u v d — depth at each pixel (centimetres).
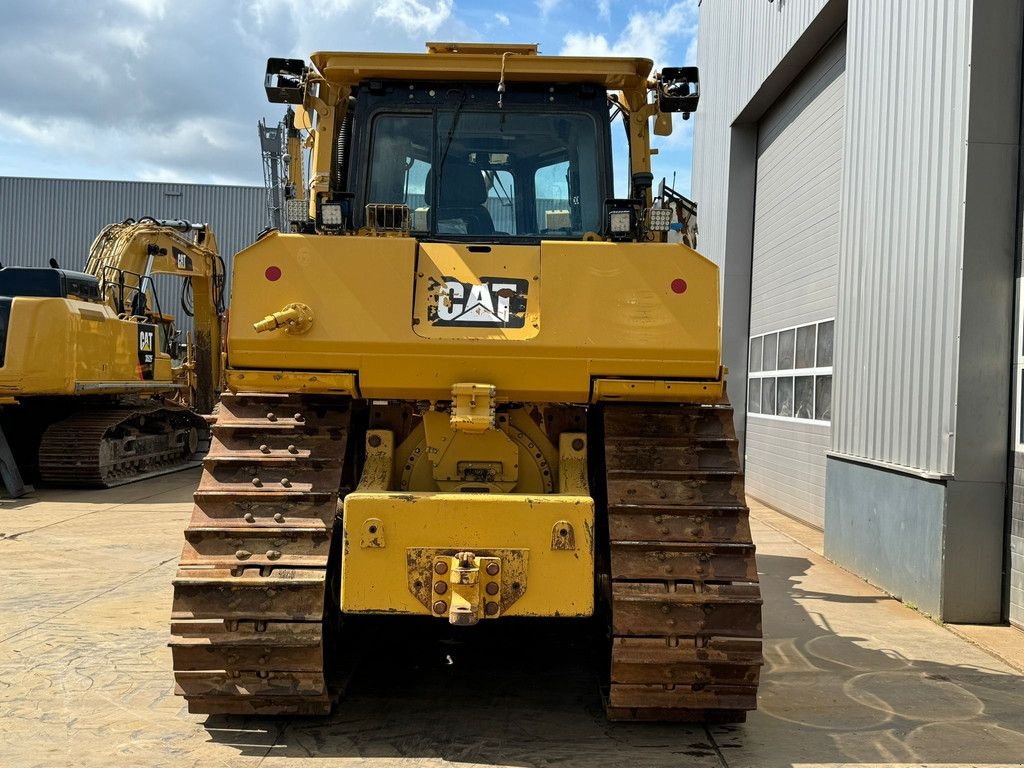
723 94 1440
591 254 421
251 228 3269
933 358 674
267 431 439
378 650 559
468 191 502
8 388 1195
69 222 3234
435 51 533
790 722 454
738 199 1384
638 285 420
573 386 420
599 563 490
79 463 1293
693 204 532
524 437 460
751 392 1375
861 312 815
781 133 1234
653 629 402
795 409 1150
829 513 880
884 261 767
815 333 1070
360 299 420
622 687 413
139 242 1514
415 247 428
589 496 412
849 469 829
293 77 490
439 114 504
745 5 1303
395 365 418
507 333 420
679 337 417
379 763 393
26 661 528
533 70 491
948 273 656
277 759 396
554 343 414
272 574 404
